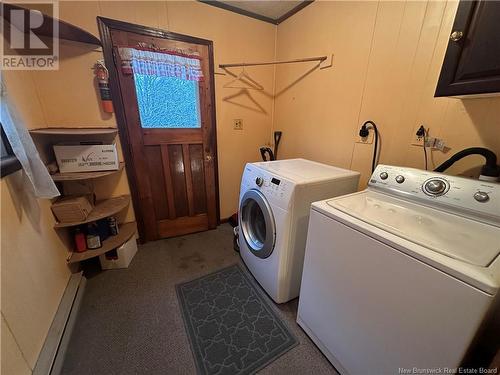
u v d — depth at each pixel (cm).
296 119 232
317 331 121
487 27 79
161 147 213
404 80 138
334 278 104
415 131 137
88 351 120
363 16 154
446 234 80
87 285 168
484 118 108
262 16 228
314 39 196
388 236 79
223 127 241
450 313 64
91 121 180
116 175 201
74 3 157
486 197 88
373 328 89
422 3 123
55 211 152
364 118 165
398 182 117
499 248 72
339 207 105
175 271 186
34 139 147
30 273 114
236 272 184
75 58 166
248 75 238
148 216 224
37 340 109
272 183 143
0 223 97
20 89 137
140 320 139
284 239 134
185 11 191
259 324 138
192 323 138
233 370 112
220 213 269
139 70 184
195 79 208
